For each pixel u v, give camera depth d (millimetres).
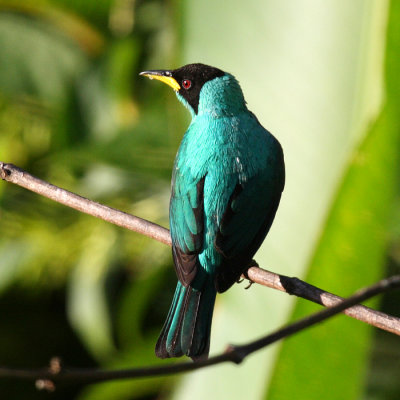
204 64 10047
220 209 8758
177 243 8727
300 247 9359
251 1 10117
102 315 14055
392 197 7336
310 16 9742
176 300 8430
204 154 9133
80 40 16172
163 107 13805
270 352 9102
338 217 7477
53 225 14805
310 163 9516
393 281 5184
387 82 7309
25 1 15734
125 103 15836
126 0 15656
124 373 5027
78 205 9234
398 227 9492
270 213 9023
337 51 9539
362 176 7309
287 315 9172
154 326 14344
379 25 9031
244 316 9344
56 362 5020
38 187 9367
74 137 16000
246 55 10133
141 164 13797
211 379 9336
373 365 11703
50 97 16188
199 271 8477
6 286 14898
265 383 8945
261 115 9891
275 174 9172
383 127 7207
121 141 13711
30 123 16094
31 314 15852
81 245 14547
